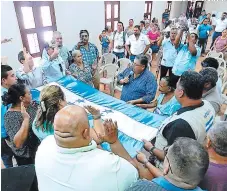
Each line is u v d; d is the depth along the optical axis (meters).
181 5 12.31
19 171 1.20
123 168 0.86
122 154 1.14
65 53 3.50
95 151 0.86
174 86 2.01
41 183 0.92
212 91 1.87
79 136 0.81
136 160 1.23
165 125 1.26
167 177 0.78
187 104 1.26
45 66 2.99
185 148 0.75
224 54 4.98
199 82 1.19
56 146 0.87
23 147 1.66
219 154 0.94
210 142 0.97
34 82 2.85
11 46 4.02
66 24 5.18
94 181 0.81
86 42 3.36
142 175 1.11
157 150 1.33
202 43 7.30
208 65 2.33
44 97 1.36
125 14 7.30
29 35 4.40
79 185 0.82
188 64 3.43
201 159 0.72
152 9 9.15
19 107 1.66
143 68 2.42
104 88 4.40
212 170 0.94
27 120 1.58
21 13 4.10
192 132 1.14
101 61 4.59
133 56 4.97
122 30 5.38
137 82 2.50
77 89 2.61
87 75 3.15
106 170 0.82
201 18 9.82
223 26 7.32
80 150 0.83
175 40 3.84
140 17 8.31
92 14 5.86
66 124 0.79
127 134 1.71
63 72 3.21
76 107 0.86
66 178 0.83
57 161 0.83
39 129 1.42
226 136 0.92
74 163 0.81
